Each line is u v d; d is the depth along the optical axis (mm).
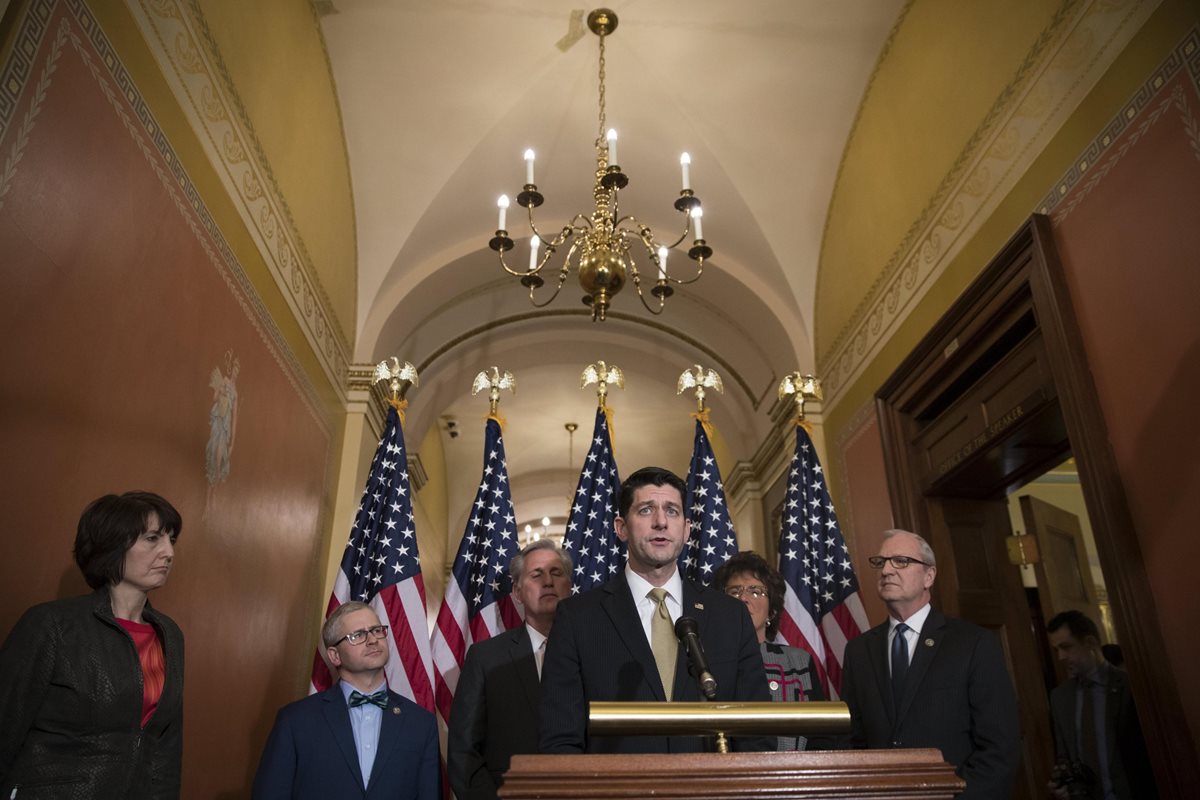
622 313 8305
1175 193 2928
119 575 2244
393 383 5062
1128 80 3213
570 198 6621
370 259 6387
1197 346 2803
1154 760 2865
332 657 3293
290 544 4824
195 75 3506
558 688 2092
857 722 3105
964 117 4434
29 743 1946
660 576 2238
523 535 13984
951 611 4750
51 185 2467
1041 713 4637
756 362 7766
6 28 2230
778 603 3479
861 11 5176
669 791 1409
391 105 5809
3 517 2238
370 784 3012
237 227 3973
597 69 5672
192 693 3430
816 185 6289
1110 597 3123
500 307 7945
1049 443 4223
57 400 2490
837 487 6172
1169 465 2920
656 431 11383
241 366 4008
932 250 4758
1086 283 3410
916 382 4906
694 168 6309
